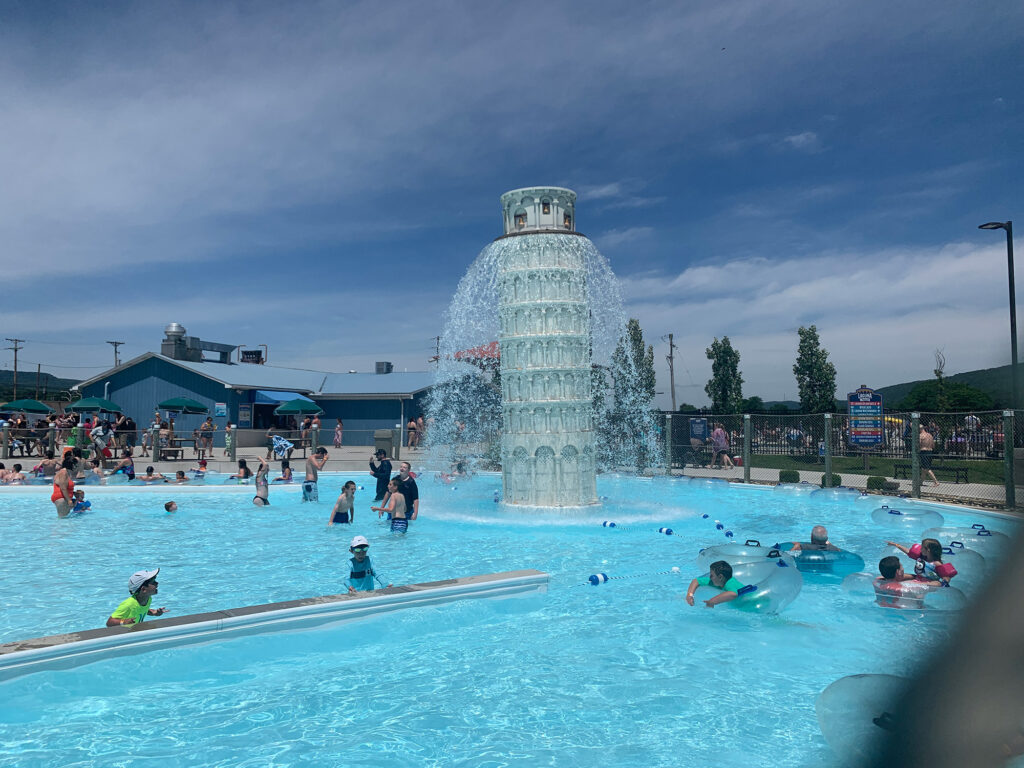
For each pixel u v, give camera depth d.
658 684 7.00
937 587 9.25
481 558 13.09
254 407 39.91
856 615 9.18
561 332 17.84
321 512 19.19
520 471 18.03
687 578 11.44
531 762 5.48
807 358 32.78
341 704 6.58
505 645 8.23
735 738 5.84
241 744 5.79
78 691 6.87
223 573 11.89
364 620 8.73
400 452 33.91
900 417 24.67
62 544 14.53
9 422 31.88
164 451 29.45
